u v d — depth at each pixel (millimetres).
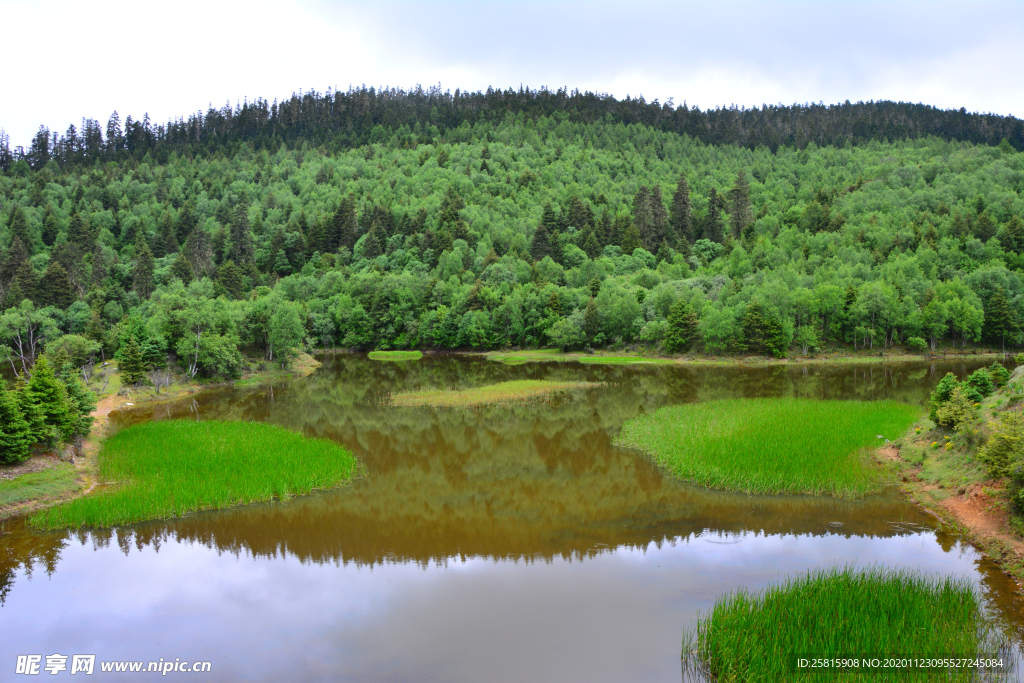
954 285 116125
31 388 40469
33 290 125625
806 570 23422
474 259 173875
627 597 21828
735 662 16828
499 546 26766
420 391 73375
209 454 41469
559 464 39594
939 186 194000
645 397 65812
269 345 102500
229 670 18156
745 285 130250
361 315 149125
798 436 42156
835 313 115438
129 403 67562
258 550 26969
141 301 142000
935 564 23562
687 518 29500
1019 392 34938
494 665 18016
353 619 20922
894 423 45750
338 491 35062
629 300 128000
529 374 92375
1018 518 24938
